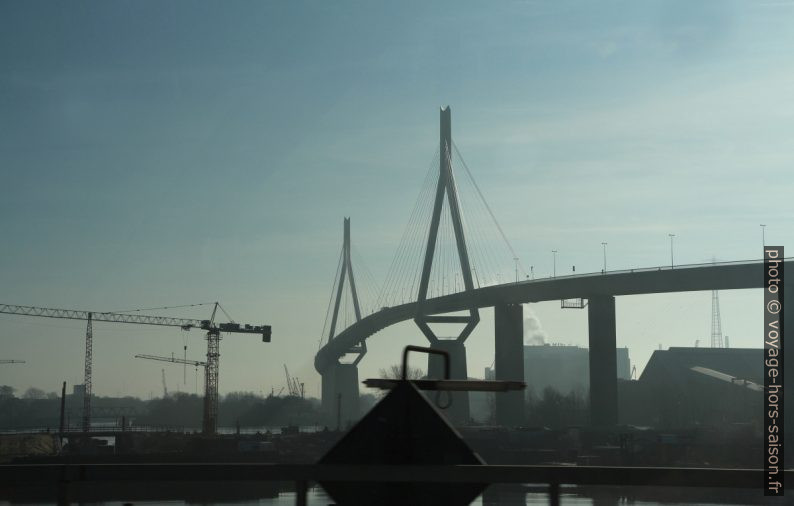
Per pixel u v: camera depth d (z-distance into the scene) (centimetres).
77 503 920
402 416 711
